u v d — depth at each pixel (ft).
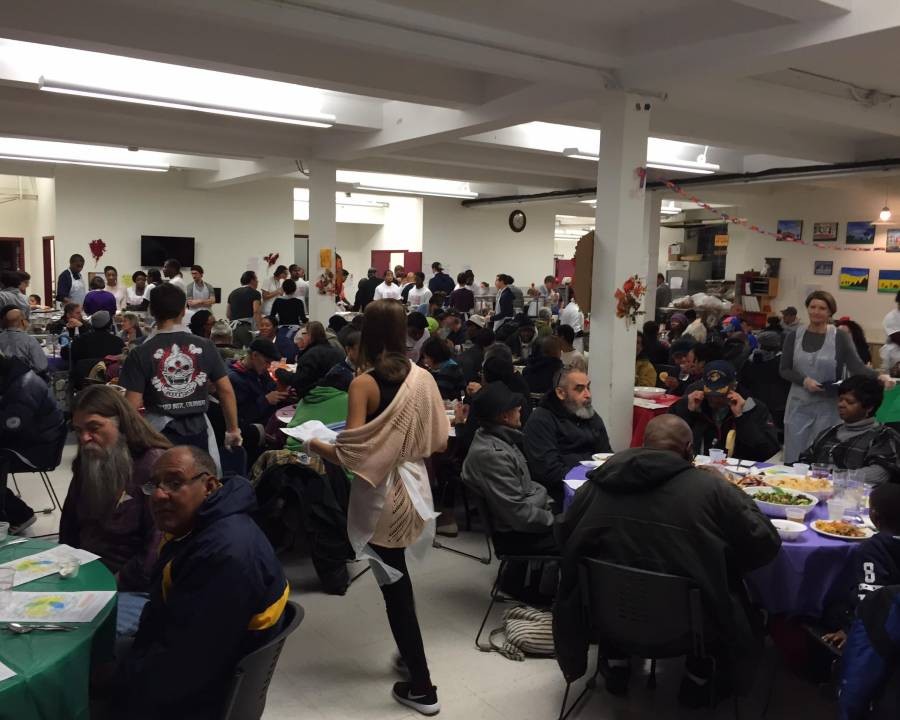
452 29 14.97
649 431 8.40
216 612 6.00
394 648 10.44
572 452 12.35
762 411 13.34
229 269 44.42
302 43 18.02
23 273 25.62
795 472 11.09
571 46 16.60
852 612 8.08
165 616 6.18
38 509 15.72
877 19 12.83
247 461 15.40
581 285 19.15
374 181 44.34
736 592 7.92
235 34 17.03
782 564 8.50
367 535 8.51
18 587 6.77
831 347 14.83
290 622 6.55
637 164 18.28
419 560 9.00
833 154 29.73
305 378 15.02
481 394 10.98
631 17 16.49
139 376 11.25
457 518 16.21
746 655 7.82
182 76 20.98
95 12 15.29
